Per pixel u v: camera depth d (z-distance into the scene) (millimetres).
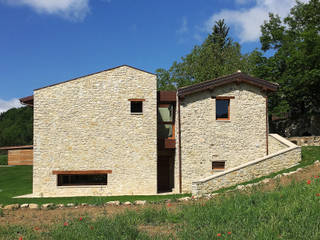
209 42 39625
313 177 12211
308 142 25109
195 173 18516
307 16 31766
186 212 9055
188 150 18594
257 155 19141
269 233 6484
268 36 33656
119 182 18359
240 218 7852
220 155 18812
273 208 8203
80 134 18500
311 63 27719
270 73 31422
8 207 11750
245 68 35469
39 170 18250
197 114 18875
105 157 18469
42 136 18406
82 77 18766
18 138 68375
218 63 35844
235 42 38938
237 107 19281
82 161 18375
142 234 7215
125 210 10297
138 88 18891
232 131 19094
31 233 7824
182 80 39531
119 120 18656
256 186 13078
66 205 12016
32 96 19078
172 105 20516
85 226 8016
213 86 18938
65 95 18672
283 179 13781
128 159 18516
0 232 8039
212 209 8945
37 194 18094
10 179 25688
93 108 18672
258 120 19438
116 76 18906
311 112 31125
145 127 18734
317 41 27203
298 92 29281
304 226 6766
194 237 6816
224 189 14805
